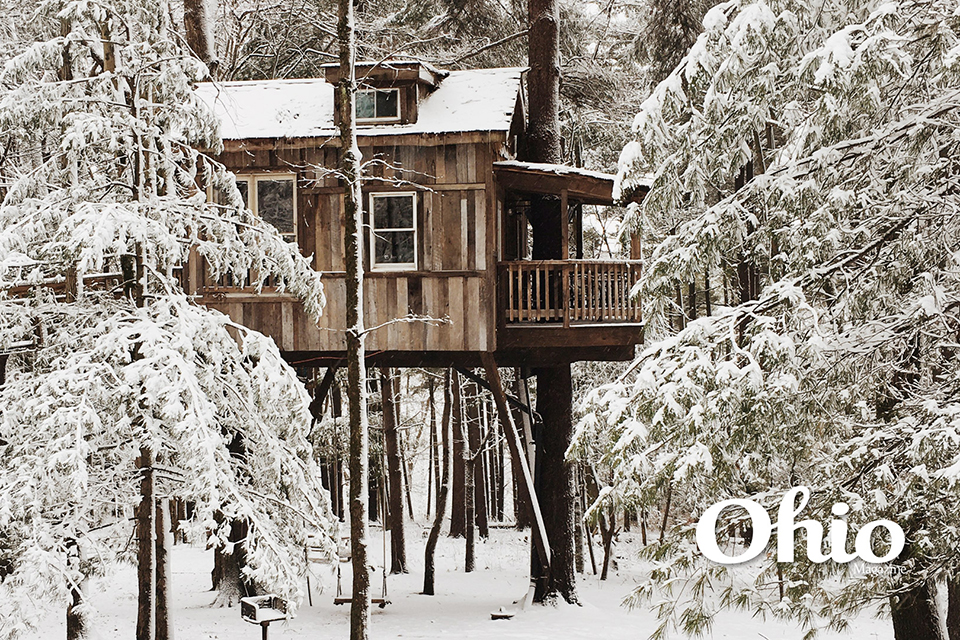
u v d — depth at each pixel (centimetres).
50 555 982
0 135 1159
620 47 2794
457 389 2580
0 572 1067
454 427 2717
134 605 1869
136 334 1074
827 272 851
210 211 1157
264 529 1092
